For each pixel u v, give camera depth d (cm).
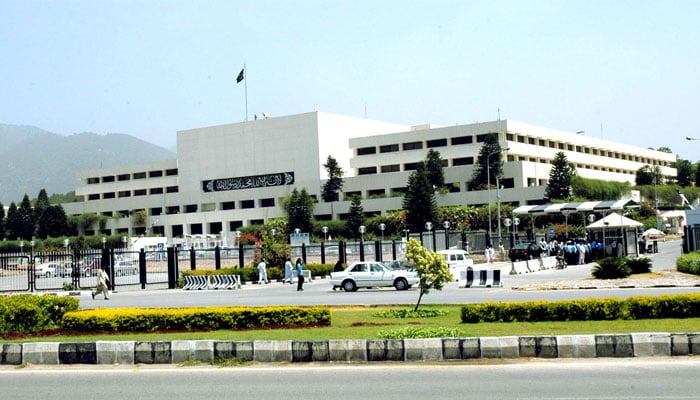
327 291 3622
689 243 4494
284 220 10625
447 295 2977
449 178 10212
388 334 1576
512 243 6531
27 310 1909
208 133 12488
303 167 11569
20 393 1227
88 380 1329
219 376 1328
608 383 1179
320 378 1280
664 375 1232
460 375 1275
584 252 5281
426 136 10638
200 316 1872
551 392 1123
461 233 5994
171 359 1470
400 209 10419
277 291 3809
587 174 11131
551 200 9125
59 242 12100
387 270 3588
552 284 3216
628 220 4988
